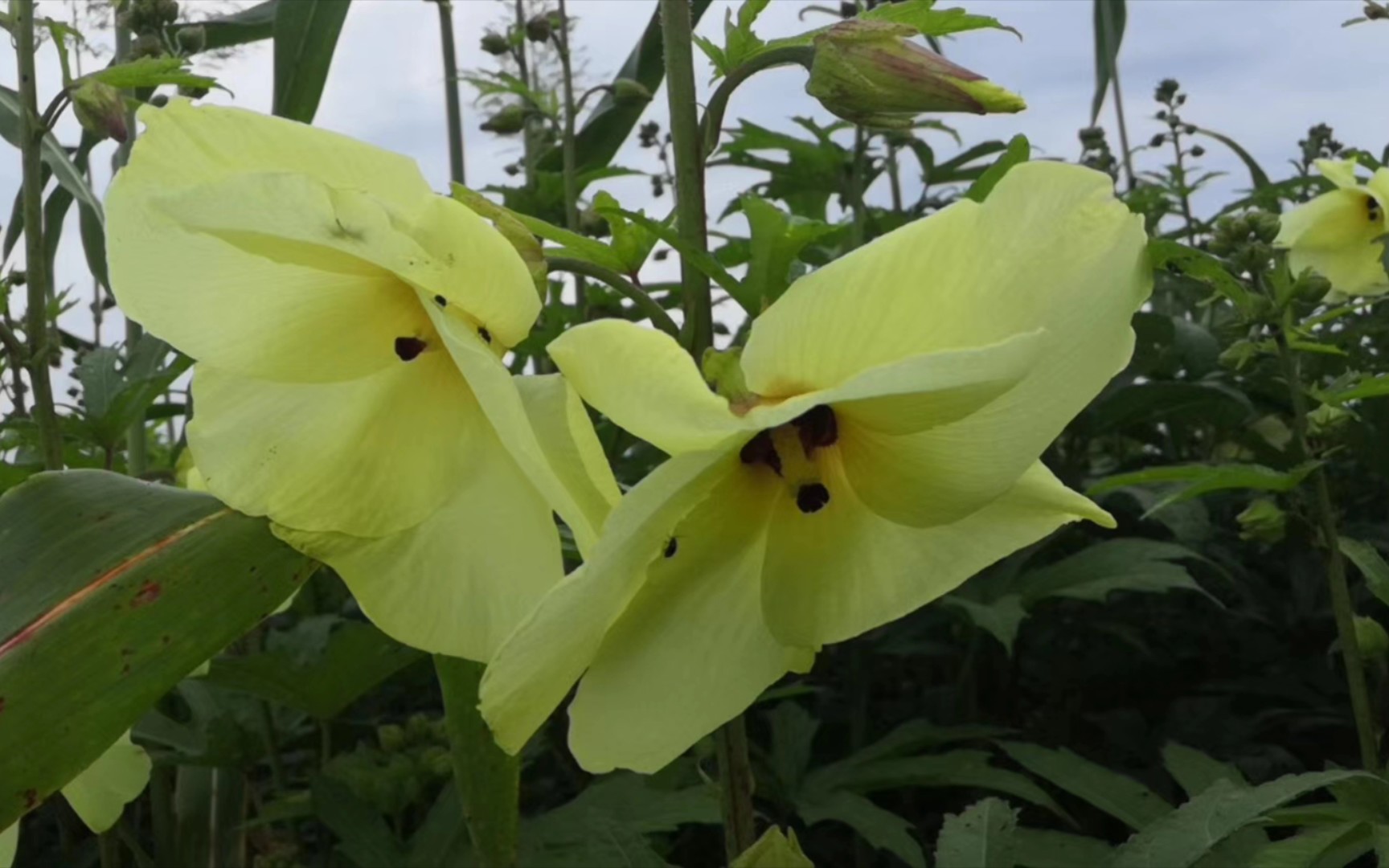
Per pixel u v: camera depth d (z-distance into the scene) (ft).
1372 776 1.09
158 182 0.82
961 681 2.23
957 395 0.72
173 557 0.98
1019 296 0.73
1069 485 2.47
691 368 0.70
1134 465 2.66
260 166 0.81
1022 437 0.77
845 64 0.99
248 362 0.90
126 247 0.84
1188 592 2.41
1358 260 2.19
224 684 1.71
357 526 0.90
